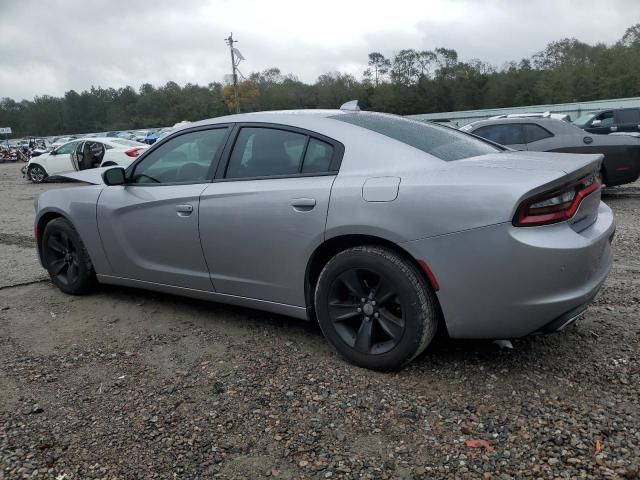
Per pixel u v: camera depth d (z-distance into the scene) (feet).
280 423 8.98
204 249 12.45
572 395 9.40
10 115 370.73
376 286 10.27
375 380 10.20
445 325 9.75
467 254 9.10
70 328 13.48
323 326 11.00
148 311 14.40
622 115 54.29
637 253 18.48
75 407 9.72
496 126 30.50
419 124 12.47
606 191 33.71
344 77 280.92
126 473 7.90
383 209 9.77
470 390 9.71
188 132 13.35
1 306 15.29
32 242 24.86
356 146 10.72
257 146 12.05
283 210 10.99
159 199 13.09
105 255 14.73
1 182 62.49
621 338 11.47
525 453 7.96
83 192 15.12
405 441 8.38
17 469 8.02
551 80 233.76
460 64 261.44
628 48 233.35
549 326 9.25
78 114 369.91
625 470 7.48
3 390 10.38
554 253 8.79
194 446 8.47
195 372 10.88
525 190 8.75
